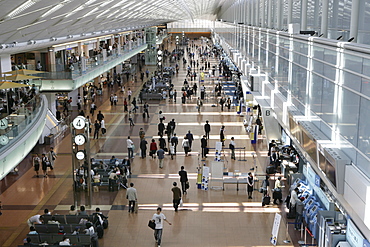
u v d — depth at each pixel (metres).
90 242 14.26
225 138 28.45
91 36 36.59
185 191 19.45
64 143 28.14
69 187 20.36
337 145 11.91
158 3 36.12
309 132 13.62
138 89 48.44
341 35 14.02
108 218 17.08
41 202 18.64
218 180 19.89
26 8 12.91
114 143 27.58
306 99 15.95
